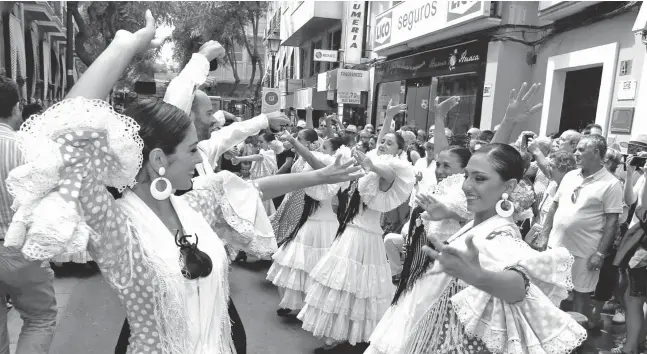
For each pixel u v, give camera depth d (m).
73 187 1.37
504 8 9.16
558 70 8.38
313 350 4.34
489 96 9.51
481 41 9.75
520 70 9.28
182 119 1.73
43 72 18.67
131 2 20.70
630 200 4.81
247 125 3.06
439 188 2.75
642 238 4.11
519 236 2.12
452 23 9.95
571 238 4.58
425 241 2.65
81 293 5.41
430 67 11.76
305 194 5.09
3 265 2.80
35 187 1.32
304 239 4.97
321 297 4.21
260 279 6.36
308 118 7.19
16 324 4.51
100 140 1.45
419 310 2.31
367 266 4.16
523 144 5.84
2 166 2.77
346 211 4.32
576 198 4.59
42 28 18.36
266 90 15.30
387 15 13.34
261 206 2.06
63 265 6.22
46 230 1.28
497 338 1.92
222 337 1.77
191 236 1.69
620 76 6.96
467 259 1.68
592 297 4.93
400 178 3.86
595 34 7.55
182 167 1.75
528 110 2.91
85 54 17.52
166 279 1.58
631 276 4.15
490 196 2.15
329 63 19.95
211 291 1.71
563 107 8.55
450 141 7.92
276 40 22.88
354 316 4.14
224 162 8.99
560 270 1.95
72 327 4.56
